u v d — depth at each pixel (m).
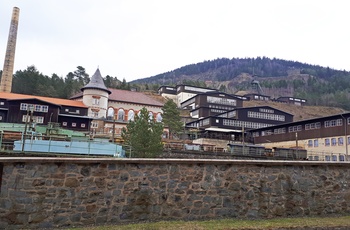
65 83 112.06
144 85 167.00
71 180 8.20
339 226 8.57
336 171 10.41
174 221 8.53
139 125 30.28
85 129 62.22
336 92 190.00
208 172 9.27
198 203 9.02
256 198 9.49
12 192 7.71
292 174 9.95
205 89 129.50
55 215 7.93
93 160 8.34
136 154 29.53
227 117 84.12
